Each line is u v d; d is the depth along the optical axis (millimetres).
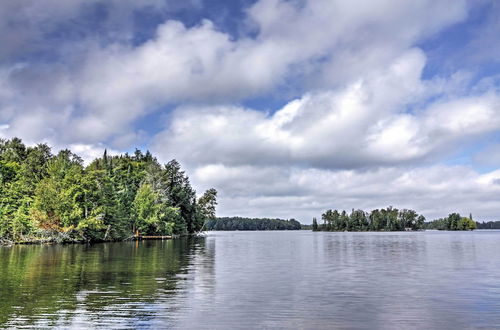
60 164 70188
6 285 20078
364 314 14664
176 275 24516
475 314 14750
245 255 43312
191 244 68250
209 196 131375
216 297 17578
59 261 32688
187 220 119125
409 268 29953
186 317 14008
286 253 47031
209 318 13914
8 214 65750
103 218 73188
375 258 39656
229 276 24656
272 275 25359
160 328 12617
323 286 20875
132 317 13906
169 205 106062
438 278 24156
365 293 18828
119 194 86938
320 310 15250
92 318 13703
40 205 64625
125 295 17703
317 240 97438
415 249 55938
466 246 64562
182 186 119125
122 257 37375
